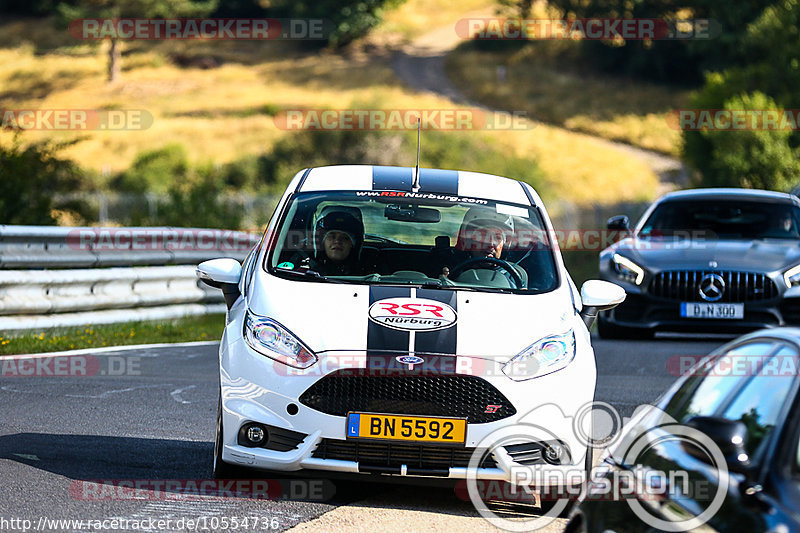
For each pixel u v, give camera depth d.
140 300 49.06
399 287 22.22
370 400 20.03
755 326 43.81
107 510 19.47
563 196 183.00
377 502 21.06
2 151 64.94
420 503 21.20
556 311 22.12
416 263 23.45
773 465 11.45
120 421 27.45
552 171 199.25
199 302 54.12
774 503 11.05
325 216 24.30
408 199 25.44
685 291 44.16
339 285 22.19
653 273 44.44
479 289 22.67
